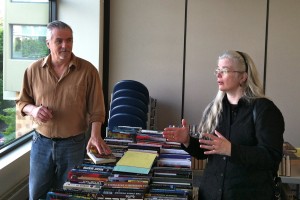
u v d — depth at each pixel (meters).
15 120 3.70
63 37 2.52
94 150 2.23
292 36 4.73
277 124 1.80
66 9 4.78
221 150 1.74
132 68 5.04
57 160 2.68
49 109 2.61
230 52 1.92
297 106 4.82
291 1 4.68
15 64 3.68
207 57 4.89
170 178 1.92
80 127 2.70
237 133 1.88
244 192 1.87
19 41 3.79
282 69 4.79
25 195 3.38
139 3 4.92
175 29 4.90
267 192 1.88
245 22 4.78
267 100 1.86
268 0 4.71
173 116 5.03
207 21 4.84
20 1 3.80
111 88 5.10
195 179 3.34
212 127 1.99
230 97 1.98
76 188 1.79
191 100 4.98
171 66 4.96
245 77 1.90
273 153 1.74
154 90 5.04
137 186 1.76
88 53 4.84
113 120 4.07
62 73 2.63
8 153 3.44
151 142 2.44
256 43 4.79
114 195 1.67
